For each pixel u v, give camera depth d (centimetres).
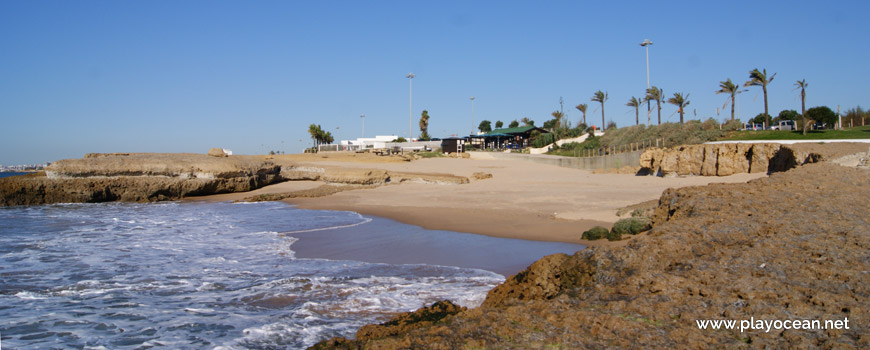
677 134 5356
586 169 5112
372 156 6469
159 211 3447
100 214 3275
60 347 912
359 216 2825
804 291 750
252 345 890
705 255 962
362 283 1303
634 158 4538
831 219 1145
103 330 996
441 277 1363
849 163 2311
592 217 2244
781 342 608
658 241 1004
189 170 4616
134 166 4541
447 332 676
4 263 1628
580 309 750
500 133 9256
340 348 670
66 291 1288
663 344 618
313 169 5247
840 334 614
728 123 5316
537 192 3400
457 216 2611
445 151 7994
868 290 731
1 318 1073
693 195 1586
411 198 3512
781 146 3103
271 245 1919
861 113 6100
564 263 954
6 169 12862
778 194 1483
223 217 2938
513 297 932
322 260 1631
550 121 10238
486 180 4500
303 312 1078
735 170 3384
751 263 881
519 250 1708
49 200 4259
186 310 1116
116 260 1667
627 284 829
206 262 1623
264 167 5066
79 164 4397
